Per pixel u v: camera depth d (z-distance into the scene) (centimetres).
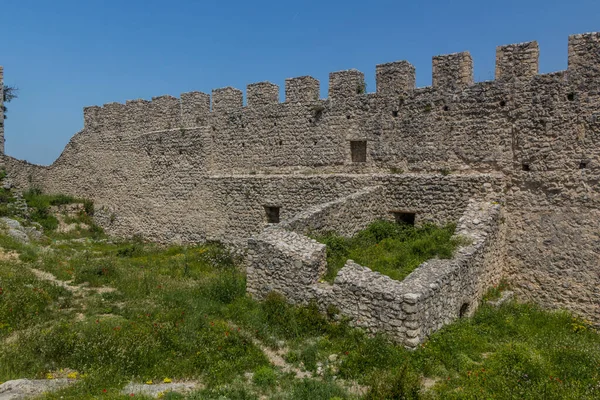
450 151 1817
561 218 1573
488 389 939
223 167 2425
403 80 1925
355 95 2047
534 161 1630
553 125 1588
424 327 1148
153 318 1273
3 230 2138
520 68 1658
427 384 990
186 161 2508
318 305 1312
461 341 1170
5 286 1380
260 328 1254
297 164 2208
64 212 3058
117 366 1000
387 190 1864
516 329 1334
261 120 2305
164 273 1892
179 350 1094
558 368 1051
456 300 1313
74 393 878
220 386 945
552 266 1588
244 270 1986
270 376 987
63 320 1241
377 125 1991
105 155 2989
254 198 2209
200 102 2489
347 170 2072
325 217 1664
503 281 1681
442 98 1830
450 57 1812
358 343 1147
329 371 1037
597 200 1507
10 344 1058
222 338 1148
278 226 1543
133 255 2334
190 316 1290
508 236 1680
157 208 2662
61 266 1797
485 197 1664
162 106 2653
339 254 1562
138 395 872
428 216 1773
